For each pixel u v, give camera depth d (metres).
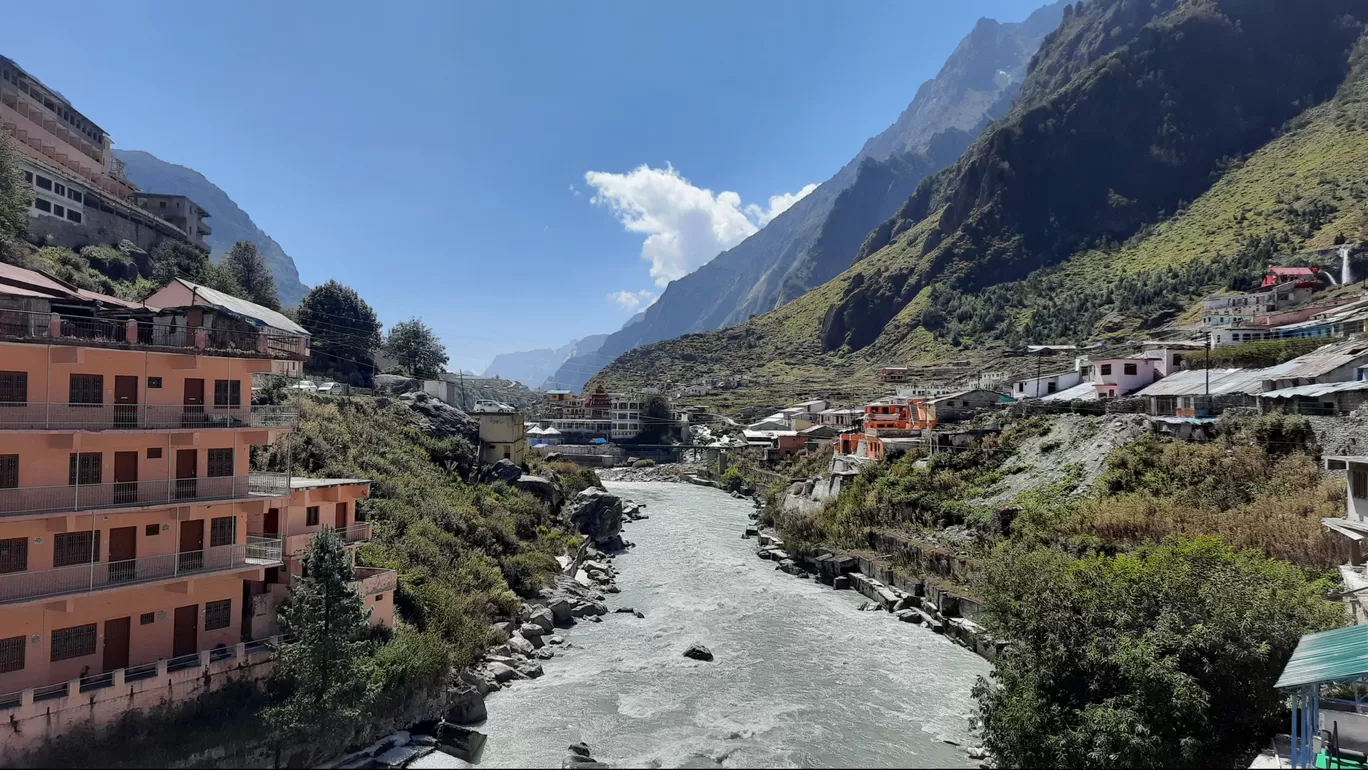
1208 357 74.75
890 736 35.41
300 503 38.88
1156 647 28.23
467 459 78.12
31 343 27.86
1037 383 98.31
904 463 79.88
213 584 33.84
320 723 30.38
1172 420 60.72
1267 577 30.97
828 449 118.50
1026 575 34.38
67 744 26.55
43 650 28.09
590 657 46.25
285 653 32.06
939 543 62.94
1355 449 47.28
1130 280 183.50
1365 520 35.53
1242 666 27.25
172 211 125.38
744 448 150.12
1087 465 61.62
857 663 45.31
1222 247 178.88
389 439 70.94
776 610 57.06
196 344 34.59
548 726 36.16
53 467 29.02
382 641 37.41
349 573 32.38
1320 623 28.09
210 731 29.12
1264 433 52.78
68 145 104.69
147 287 86.38
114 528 30.48
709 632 51.50
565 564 65.25
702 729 36.09
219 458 34.78
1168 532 46.78
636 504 113.00
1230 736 27.58
